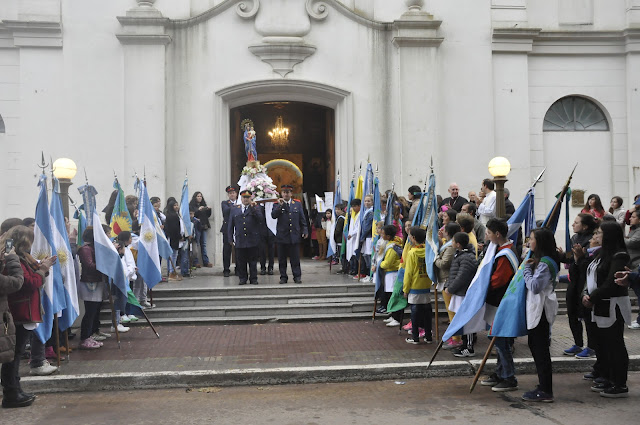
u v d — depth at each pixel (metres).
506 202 11.03
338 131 15.80
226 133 15.52
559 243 16.02
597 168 16.23
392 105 15.58
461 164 15.54
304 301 11.27
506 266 6.67
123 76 14.88
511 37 15.71
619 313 6.39
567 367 7.60
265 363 7.77
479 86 15.66
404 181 15.23
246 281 12.18
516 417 5.80
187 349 8.64
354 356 8.11
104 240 8.68
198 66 15.23
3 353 5.84
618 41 16.19
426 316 8.90
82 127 14.87
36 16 14.79
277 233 12.27
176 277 12.91
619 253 6.32
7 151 15.01
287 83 15.34
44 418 6.02
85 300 8.70
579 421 5.64
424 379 7.38
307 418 5.89
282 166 18.53
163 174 14.70
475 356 7.97
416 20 15.23
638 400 6.32
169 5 15.34
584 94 16.19
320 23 15.53
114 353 8.43
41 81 14.88
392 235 10.05
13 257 6.13
